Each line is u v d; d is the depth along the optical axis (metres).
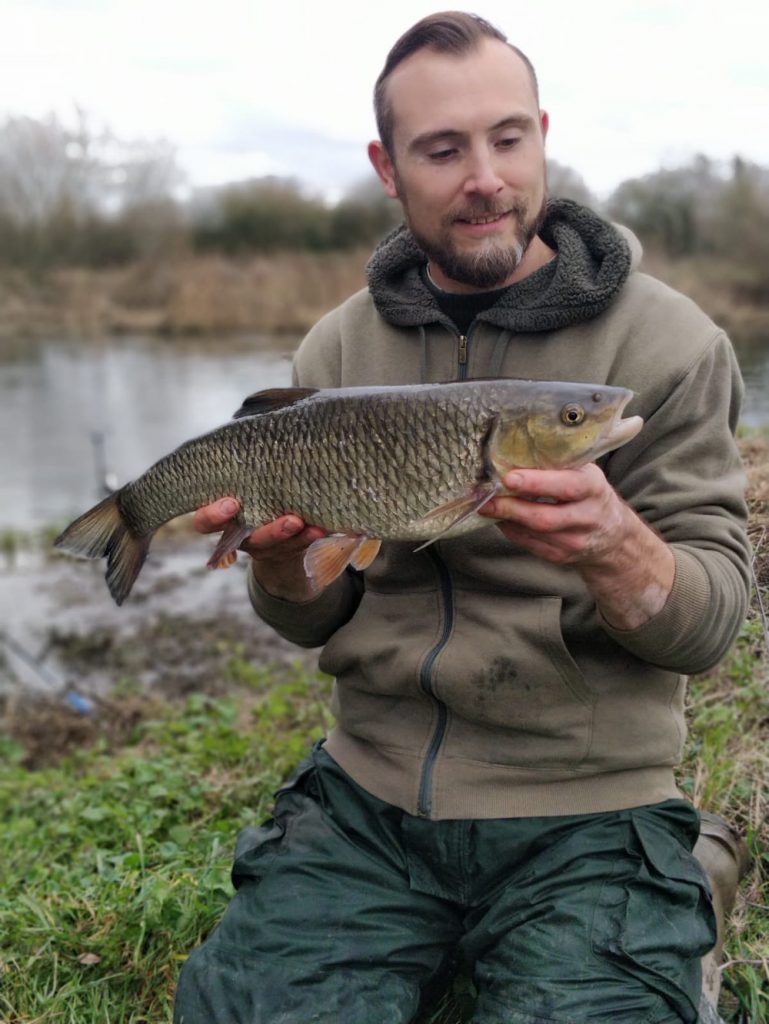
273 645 2.43
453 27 0.91
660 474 0.88
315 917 0.87
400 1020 0.83
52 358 8.81
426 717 0.91
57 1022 0.96
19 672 2.38
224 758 1.55
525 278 0.92
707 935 0.81
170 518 0.94
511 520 0.77
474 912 0.88
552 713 0.87
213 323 10.91
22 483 4.34
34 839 1.42
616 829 0.85
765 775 1.13
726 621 0.83
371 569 0.96
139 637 2.55
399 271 0.99
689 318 0.90
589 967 0.78
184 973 0.86
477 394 0.80
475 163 0.89
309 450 0.85
